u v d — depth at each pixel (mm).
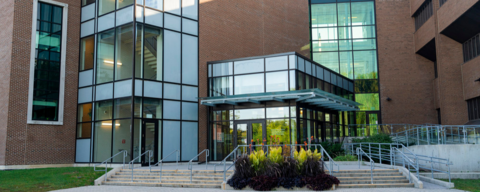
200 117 22969
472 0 22719
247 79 22250
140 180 15844
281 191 13375
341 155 22453
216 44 24359
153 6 21531
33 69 21266
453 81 26703
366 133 31781
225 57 24844
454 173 17375
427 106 32000
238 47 25797
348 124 31641
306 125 21984
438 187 13969
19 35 20938
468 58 26094
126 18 21078
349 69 33844
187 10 23125
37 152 20859
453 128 21484
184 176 15555
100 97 21672
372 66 33562
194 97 22797
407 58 33000
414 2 32500
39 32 21859
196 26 23453
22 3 21219
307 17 32562
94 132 21672
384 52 33469
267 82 21609
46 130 21375
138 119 20156
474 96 24797
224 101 21547
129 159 19828
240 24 26188
